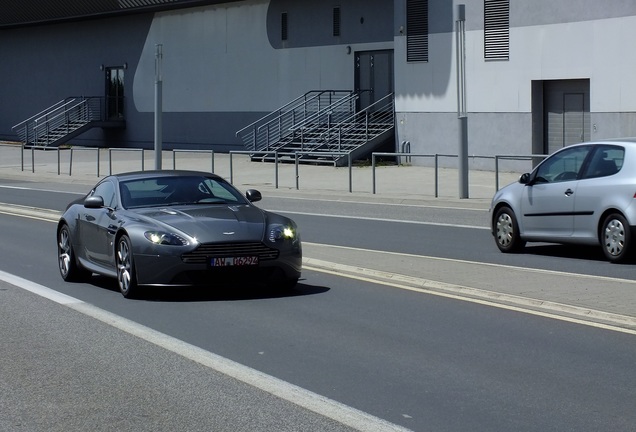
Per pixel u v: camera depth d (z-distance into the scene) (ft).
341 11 139.33
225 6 157.58
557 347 30.17
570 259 50.11
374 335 32.45
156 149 98.63
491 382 26.08
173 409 23.85
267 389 25.62
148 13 172.45
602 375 26.68
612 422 22.33
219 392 25.39
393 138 127.85
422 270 45.62
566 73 105.40
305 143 132.77
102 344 31.45
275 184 104.99
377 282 43.80
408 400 24.40
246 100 155.22
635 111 99.19
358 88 138.10
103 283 44.91
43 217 79.56
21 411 23.88
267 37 150.71
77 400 24.80
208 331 33.30
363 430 21.91
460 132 84.79
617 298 37.17
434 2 118.73
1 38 209.97
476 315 35.63
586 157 49.08
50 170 138.31
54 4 180.55
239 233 38.37
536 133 109.70
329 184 104.88
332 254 52.01
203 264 37.76
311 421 22.66
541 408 23.53
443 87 118.52
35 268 50.29
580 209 48.60
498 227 54.13
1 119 211.20
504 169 112.27
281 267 39.04
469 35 114.73
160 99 98.48
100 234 42.14
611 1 100.48
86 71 188.03
